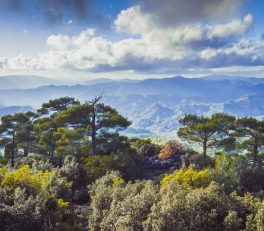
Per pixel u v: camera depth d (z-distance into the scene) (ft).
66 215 63.77
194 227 43.75
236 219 43.32
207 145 125.18
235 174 79.87
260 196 69.31
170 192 50.26
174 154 125.70
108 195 63.16
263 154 117.70
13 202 54.34
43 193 59.72
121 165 101.55
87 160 107.86
